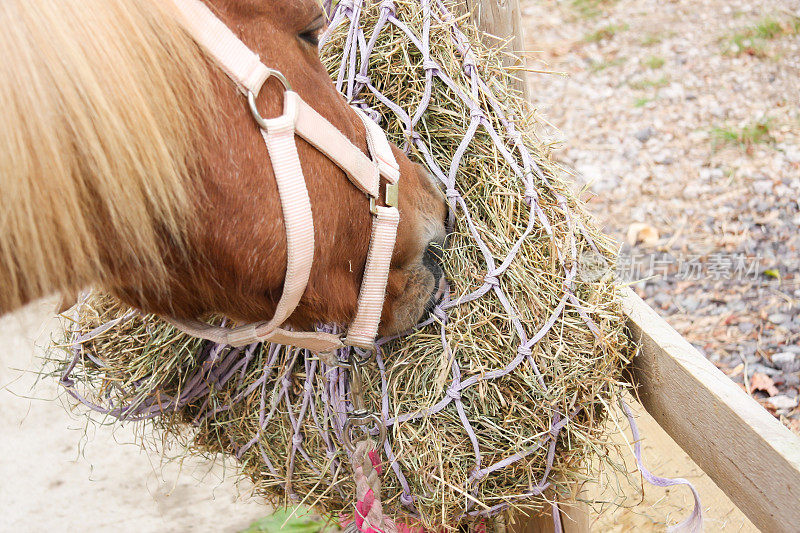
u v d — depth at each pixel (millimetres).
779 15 4602
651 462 2125
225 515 2393
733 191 3385
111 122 875
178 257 1069
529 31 4977
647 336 1499
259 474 1600
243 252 1093
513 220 1482
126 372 1543
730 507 1993
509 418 1383
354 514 1451
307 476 1532
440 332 1430
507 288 1433
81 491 2510
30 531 2383
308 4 1120
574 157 3752
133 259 1002
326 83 1189
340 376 1419
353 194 1215
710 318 2760
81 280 975
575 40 4789
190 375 1523
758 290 2859
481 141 1525
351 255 1263
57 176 857
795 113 3812
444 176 1487
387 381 1434
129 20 918
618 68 4422
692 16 4789
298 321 1304
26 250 872
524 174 1497
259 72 1030
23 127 832
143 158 909
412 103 1533
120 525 2379
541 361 1396
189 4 998
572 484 1579
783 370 2496
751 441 1244
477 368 1373
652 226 3260
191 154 985
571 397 1431
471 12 1654
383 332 1430
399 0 1555
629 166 3637
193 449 1693
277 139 1056
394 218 1261
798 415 2324
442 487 1355
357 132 1244
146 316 1490
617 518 2021
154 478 2541
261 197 1065
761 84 4066
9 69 828
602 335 1426
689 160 3613
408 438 1405
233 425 1567
